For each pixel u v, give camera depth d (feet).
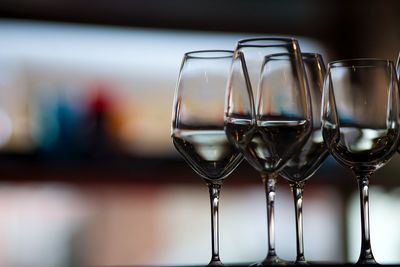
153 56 8.53
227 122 3.57
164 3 8.38
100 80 8.34
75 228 7.99
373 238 9.12
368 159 3.63
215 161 3.62
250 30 8.87
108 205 8.11
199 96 3.65
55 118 8.07
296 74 3.59
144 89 8.48
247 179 8.63
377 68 3.65
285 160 3.57
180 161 8.44
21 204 7.82
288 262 3.52
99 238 8.08
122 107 8.37
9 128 7.89
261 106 3.58
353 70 3.65
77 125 8.12
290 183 3.79
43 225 7.87
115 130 8.28
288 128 3.56
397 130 3.65
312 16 9.07
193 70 3.68
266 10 8.81
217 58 3.69
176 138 3.66
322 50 9.20
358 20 9.20
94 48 8.32
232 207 8.60
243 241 8.62
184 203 8.41
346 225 8.89
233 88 3.58
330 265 3.46
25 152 7.91
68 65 8.23
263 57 3.64
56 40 8.18
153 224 8.29
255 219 8.65
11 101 7.97
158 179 8.32
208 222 8.48
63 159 8.00
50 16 8.02
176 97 3.70
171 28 8.52
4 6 7.82
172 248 8.34
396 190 9.20
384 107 3.64
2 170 7.76
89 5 8.12
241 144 3.56
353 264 3.46
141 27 8.38
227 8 8.66
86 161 8.05
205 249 8.45
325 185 8.84
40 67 8.13
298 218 3.75
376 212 9.18
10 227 7.78
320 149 3.78
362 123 3.63
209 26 8.68
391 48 9.28
